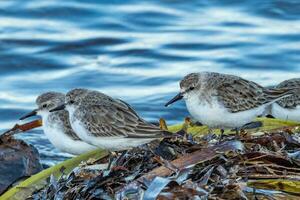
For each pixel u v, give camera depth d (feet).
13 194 38.93
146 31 76.02
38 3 80.53
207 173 32.60
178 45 72.23
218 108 41.01
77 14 79.15
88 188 34.01
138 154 38.04
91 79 65.87
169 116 58.34
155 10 79.77
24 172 43.04
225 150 34.40
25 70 68.69
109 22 77.51
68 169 40.78
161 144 37.73
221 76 42.16
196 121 45.19
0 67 68.95
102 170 37.29
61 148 46.65
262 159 34.22
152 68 68.03
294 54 70.08
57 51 71.72
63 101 46.83
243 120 41.70
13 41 73.15
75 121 41.65
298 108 48.29
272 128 42.93
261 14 78.59
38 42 73.15
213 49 71.41
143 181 32.81
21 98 62.59
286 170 33.86
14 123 58.65
